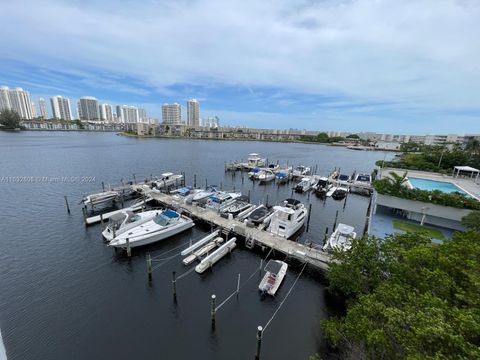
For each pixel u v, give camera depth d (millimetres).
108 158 77438
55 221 29422
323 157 110812
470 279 9656
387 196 29297
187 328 15492
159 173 59438
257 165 71562
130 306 17062
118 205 35594
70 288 18562
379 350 9750
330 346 14547
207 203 33969
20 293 17844
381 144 178000
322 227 31594
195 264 22000
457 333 7074
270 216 29250
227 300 17953
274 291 18562
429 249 12539
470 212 24078
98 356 13461
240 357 13828
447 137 187125
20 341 14195
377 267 15383
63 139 134750
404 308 9500
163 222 26203
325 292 19250
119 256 22797
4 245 23922
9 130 161250
